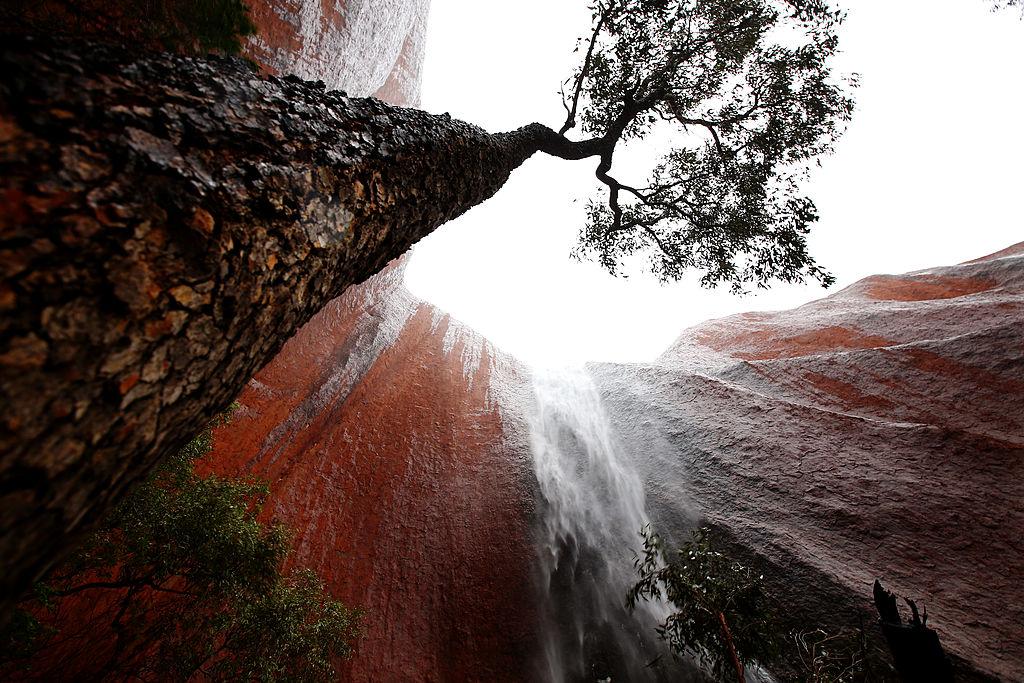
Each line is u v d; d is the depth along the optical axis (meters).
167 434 1.06
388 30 12.73
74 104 0.94
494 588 9.31
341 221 1.55
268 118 1.44
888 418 9.84
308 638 4.73
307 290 1.46
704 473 10.16
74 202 0.82
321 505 9.77
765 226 5.91
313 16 9.05
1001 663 5.63
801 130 6.84
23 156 0.80
